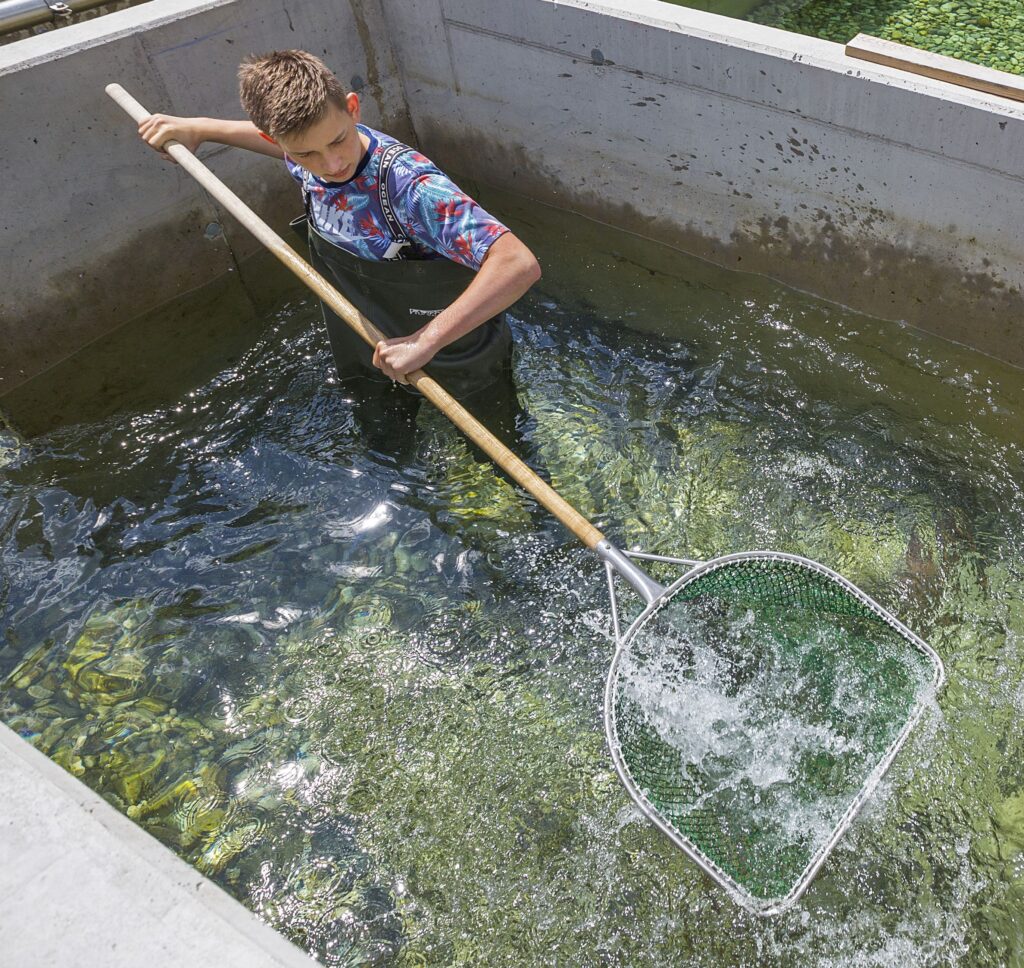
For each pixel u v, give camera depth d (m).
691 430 3.25
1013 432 3.14
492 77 3.99
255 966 1.30
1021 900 2.19
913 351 3.42
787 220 3.54
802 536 2.92
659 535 2.95
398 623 2.80
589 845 2.33
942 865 2.24
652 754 2.32
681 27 3.30
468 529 3.00
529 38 3.74
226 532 3.06
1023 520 2.90
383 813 2.42
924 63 2.93
